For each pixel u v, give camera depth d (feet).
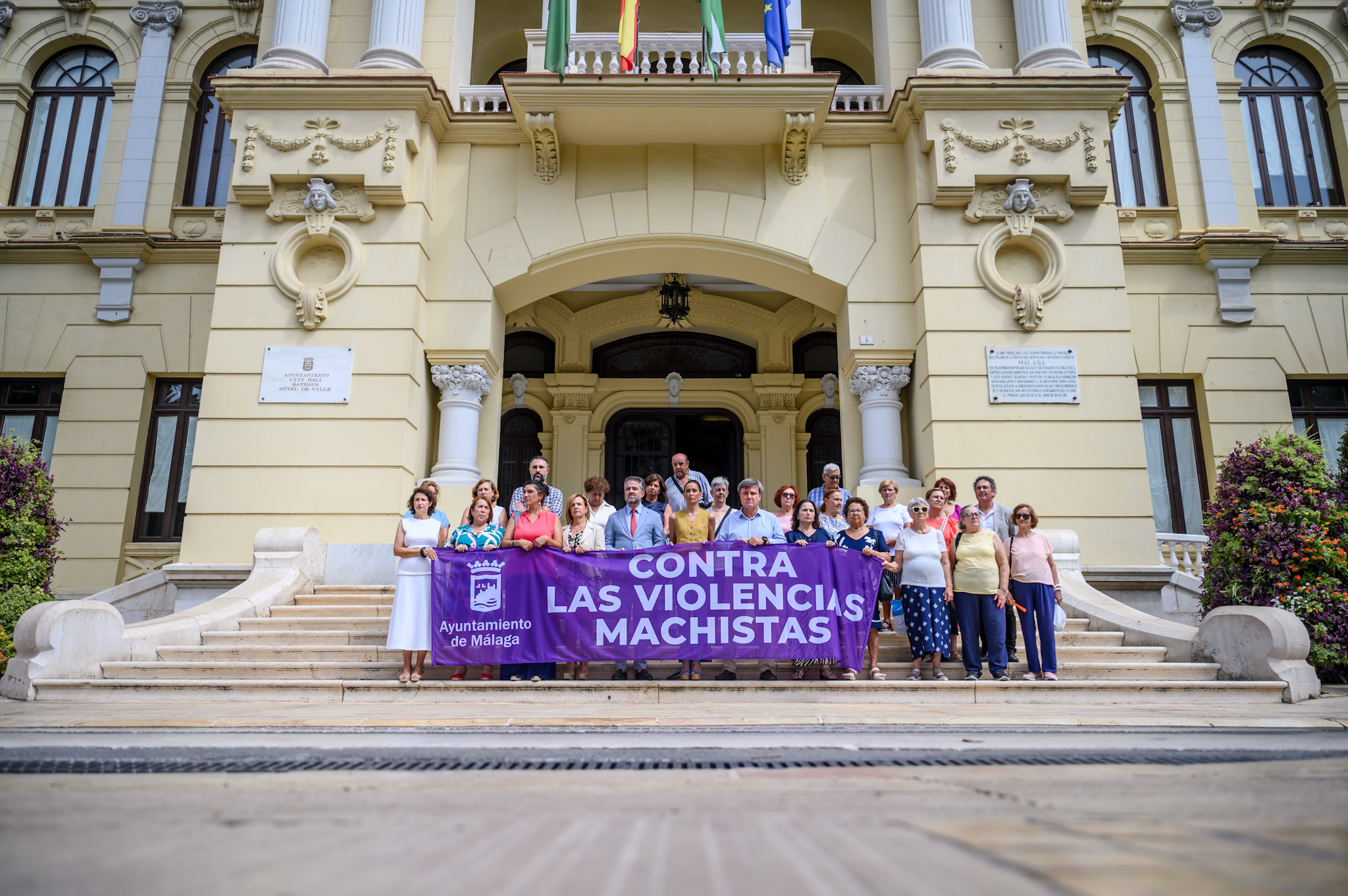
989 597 21.63
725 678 21.77
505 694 19.62
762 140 37.04
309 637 25.07
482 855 2.03
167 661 22.85
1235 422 41.96
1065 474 33.30
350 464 33.09
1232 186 44.65
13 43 47.52
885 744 9.83
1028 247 35.55
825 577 21.45
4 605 25.12
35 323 43.93
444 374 35.17
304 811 3.18
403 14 36.94
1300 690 20.29
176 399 44.21
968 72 35.35
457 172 37.04
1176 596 32.07
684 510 23.24
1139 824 2.48
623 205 36.81
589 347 51.39
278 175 34.68
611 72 35.53
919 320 35.29
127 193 45.09
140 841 2.23
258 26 47.42
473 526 22.91
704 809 3.36
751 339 51.88
